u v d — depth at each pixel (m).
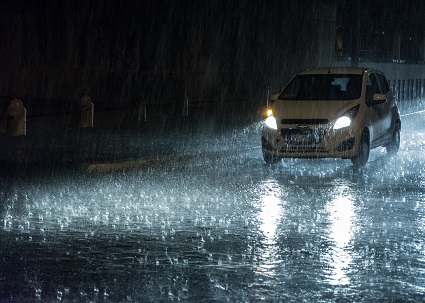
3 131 41.91
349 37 88.56
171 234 17.72
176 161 30.62
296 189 24.48
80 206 21.30
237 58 73.88
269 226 18.64
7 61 72.94
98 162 28.41
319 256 15.57
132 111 52.41
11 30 72.44
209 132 41.97
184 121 49.38
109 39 69.12
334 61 83.81
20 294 12.89
